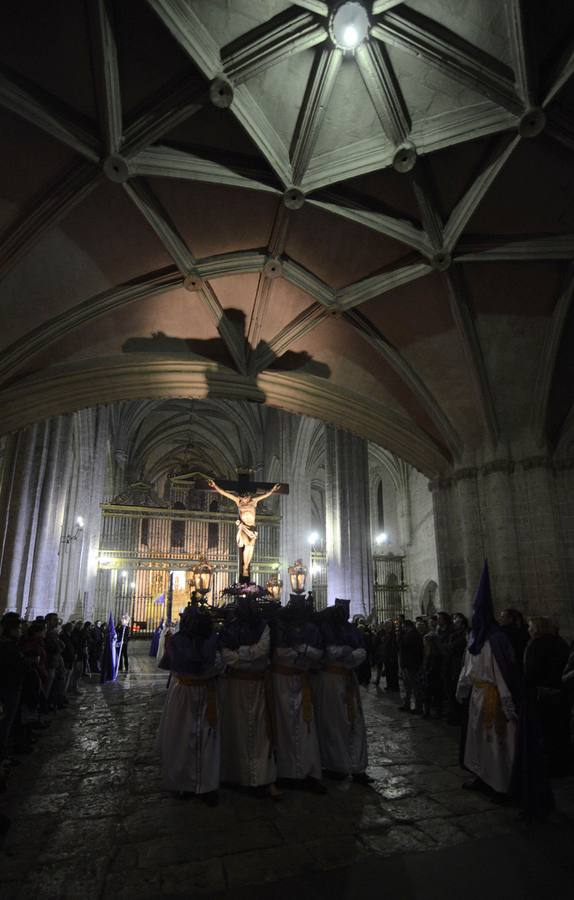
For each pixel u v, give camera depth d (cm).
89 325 1055
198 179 841
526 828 434
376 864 373
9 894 337
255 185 866
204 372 1186
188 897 332
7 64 694
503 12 672
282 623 538
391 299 1071
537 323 1024
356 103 784
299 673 543
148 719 866
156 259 999
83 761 626
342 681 565
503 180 842
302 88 770
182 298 1076
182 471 3416
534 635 590
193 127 791
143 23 671
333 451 2206
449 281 994
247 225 966
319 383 1234
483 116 762
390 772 580
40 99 727
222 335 1145
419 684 907
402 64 736
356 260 1023
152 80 732
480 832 426
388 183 882
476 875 357
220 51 702
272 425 3244
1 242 858
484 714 509
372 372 1202
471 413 1148
